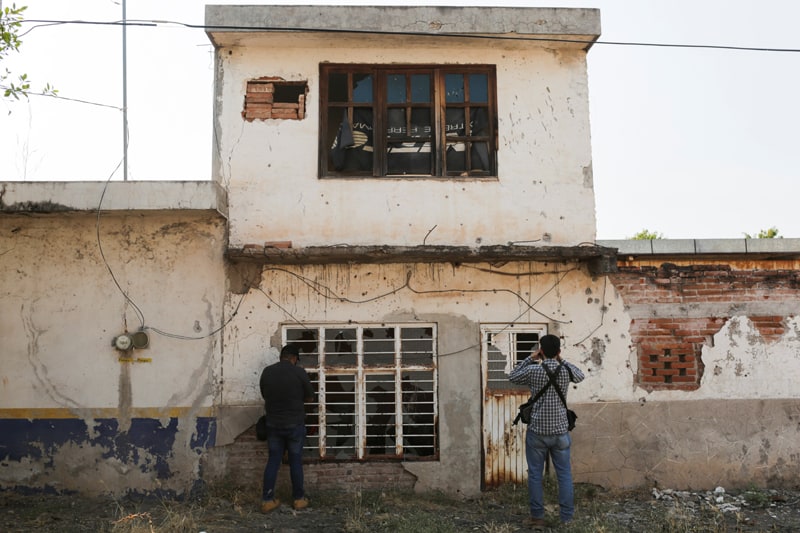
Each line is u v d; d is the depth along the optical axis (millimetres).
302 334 9094
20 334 8773
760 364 9094
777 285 9203
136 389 8750
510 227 9070
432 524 7473
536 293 9070
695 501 8539
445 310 9016
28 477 8617
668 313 9109
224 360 8812
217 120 9109
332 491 8711
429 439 9055
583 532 7148
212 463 8695
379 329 9102
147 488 8648
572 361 9000
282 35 8961
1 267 8836
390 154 9297
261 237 8938
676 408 9000
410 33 8938
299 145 9094
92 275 8859
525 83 9320
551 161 9211
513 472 8891
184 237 8922
